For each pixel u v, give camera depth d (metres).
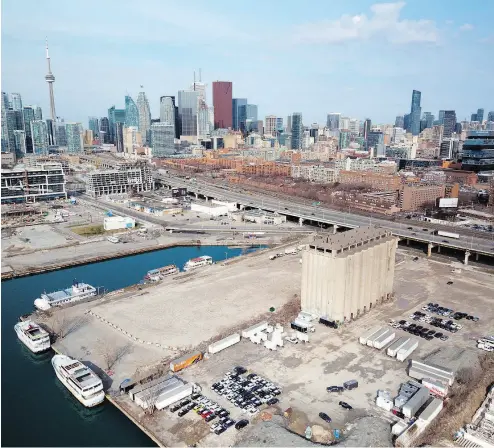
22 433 130.62
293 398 142.50
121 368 160.75
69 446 125.12
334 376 155.12
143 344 178.00
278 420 130.75
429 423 131.00
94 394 141.50
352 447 118.88
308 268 199.62
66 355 169.75
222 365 162.00
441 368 155.00
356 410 136.88
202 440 123.25
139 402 138.75
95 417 138.25
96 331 189.88
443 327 193.75
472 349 176.25
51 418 138.12
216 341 178.38
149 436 126.31
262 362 164.12
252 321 198.12
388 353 169.25
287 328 191.88
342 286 189.75
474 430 126.75
